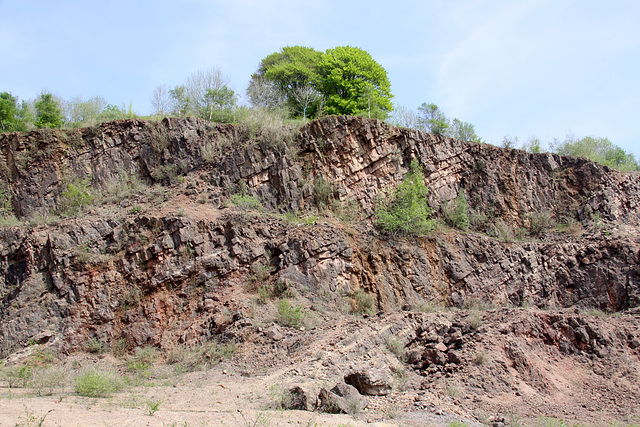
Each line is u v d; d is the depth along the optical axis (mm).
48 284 19922
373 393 12742
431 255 24109
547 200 28781
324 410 11344
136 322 18938
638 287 23297
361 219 25094
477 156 29094
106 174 25250
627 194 29766
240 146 25797
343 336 16734
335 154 25922
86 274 19984
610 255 24766
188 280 20281
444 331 17734
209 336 18219
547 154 29875
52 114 29391
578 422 12016
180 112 30516
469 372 14242
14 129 28172
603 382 15102
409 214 24422
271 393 12406
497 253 25062
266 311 19078
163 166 25500
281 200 24719
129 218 21984
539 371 14883
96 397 11984
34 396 11688
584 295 24156
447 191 27734
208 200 23391
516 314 17391
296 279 20938
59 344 18141
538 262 25188
